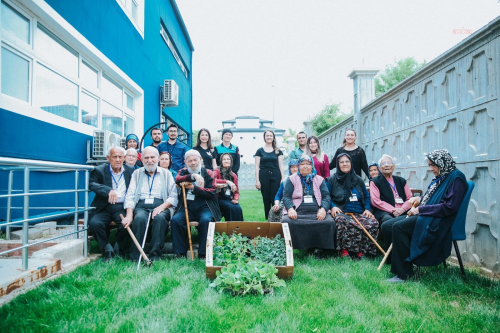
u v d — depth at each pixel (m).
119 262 3.90
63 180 4.95
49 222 4.48
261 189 6.32
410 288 3.18
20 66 4.06
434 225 3.44
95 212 4.34
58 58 4.86
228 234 4.17
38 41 4.40
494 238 3.50
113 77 6.77
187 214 4.29
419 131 5.07
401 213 4.54
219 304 2.71
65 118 4.99
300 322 2.38
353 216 4.46
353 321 2.45
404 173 5.57
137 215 4.19
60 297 2.69
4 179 3.93
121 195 4.44
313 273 3.66
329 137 10.60
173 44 12.09
